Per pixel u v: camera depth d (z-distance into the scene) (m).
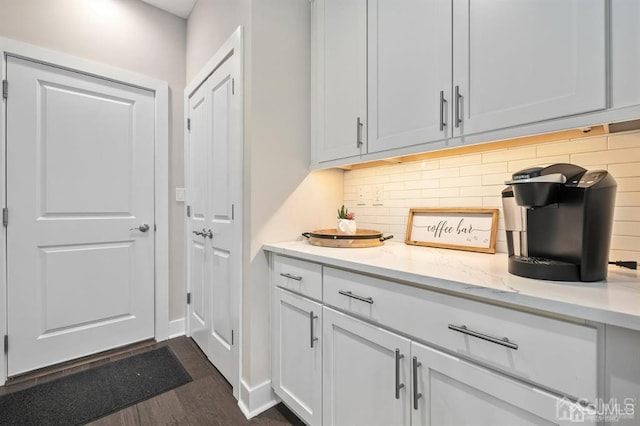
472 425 0.78
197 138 2.23
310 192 1.74
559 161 1.11
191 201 2.35
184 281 2.47
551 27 0.84
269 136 1.56
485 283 0.76
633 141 0.95
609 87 0.75
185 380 1.77
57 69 1.92
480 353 0.76
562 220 0.80
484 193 1.31
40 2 1.86
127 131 2.19
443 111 1.08
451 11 1.06
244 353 1.55
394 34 1.25
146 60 2.28
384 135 1.29
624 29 0.73
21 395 1.61
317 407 1.26
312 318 1.28
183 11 2.39
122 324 2.18
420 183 1.55
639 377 0.57
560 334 0.64
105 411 1.49
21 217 1.80
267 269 1.57
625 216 0.96
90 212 2.04
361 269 1.04
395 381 0.96
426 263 1.03
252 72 1.50
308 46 1.72
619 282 0.76
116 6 2.16
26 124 1.82
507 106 0.93
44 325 1.89
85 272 2.03
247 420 1.45
